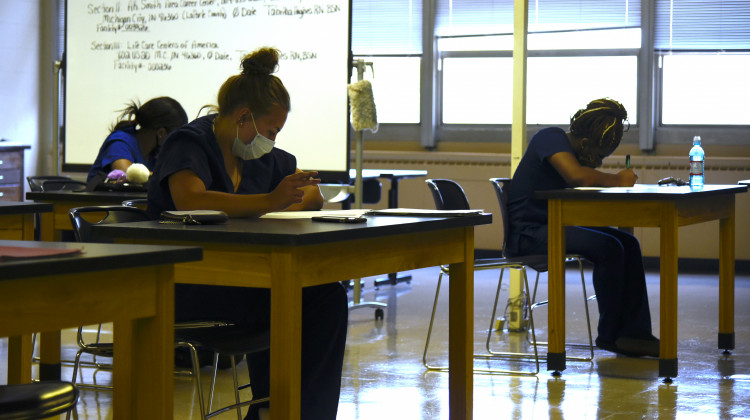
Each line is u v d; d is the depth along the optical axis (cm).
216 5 620
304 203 330
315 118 591
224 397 398
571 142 496
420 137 906
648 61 837
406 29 900
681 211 425
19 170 859
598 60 857
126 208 300
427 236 288
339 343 290
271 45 603
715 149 834
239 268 241
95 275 180
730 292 500
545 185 489
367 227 250
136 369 200
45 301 170
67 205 434
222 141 305
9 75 901
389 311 632
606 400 397
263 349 275
